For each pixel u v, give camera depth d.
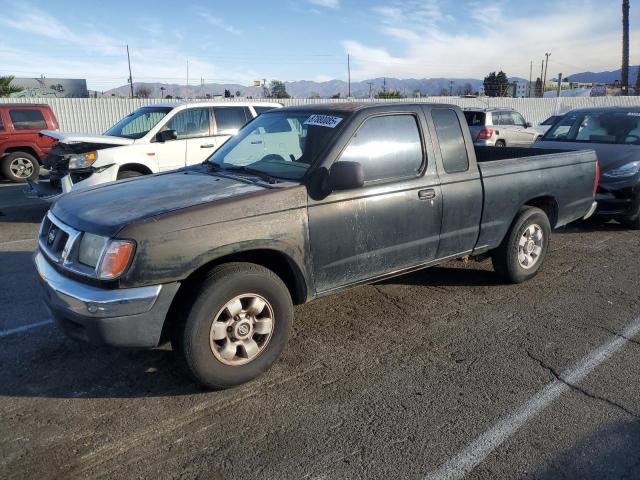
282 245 3.40
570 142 8.44
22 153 12.77
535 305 4.80
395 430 2.98
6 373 3.57
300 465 2.70
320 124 3.93
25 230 7.86
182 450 2.81
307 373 3.60
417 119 4.19
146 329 3.00
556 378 3.54
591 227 7.89
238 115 9.49
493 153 6.35
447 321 4.45
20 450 2.79
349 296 4.98
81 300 2.93
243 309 3.35
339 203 3.66
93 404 3.22
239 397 3.31
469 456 2.77
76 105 21.67
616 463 2.72
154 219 3.00
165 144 8.59
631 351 3.93
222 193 3.40
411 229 4.12
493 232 4.81
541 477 2.62
